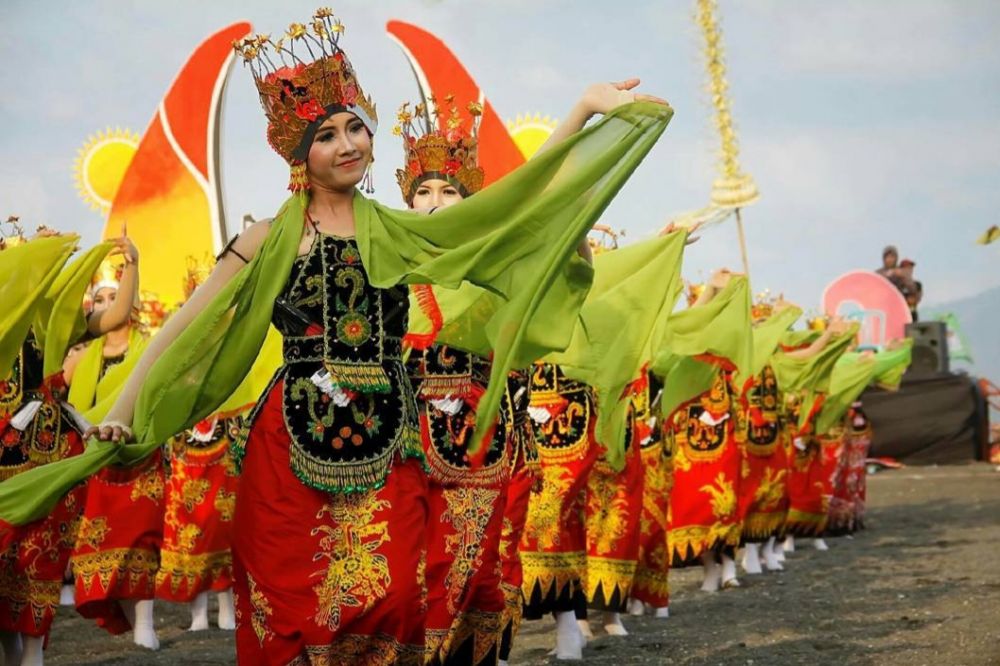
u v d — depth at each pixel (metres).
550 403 6.85
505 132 8.64
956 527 13.71
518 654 7.02
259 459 4.43
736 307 8.76
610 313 6.92
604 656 6.92
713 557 9.59
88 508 7.35
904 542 12.58
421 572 4.49
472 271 4.64
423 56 8.57
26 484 4.65
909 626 7.55
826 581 9.90
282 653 4.37
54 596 6.12
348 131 4.58
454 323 5.42
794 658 6.71
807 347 12.42
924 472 22.06
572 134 4.91
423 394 5.43
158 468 7.47
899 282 24.03
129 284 6.34
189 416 4.61
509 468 5.61
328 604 4.36
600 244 8.01
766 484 10.45
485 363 5.61
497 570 5.51
